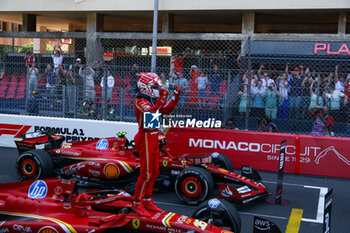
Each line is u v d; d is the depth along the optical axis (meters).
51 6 16.78
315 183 9.16
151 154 5.15
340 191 8.64
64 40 18.91
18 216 5.23
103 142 8.42
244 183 7.57
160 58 16.44
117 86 12.46
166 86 11.15
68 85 11.80
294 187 8.80
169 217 5.07
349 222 6.93
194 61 14.60
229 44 16.86
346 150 9.43
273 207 7.52
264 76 11.46
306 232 6.39
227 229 5.29
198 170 7.36
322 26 19.48
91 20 16.94
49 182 5.45
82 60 18.58
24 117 11.58
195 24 20.94
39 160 8.11
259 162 9.90
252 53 15.18
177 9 15.42
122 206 5.41
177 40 17.52
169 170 7.89
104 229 4.91
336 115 10.98
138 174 7.91
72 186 5.35
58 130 11.27
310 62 14.69
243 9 14.88
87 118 11.41
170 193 8.16
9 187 5.53
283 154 7.74
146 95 5.23
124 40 17.91
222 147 10.11
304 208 7.52
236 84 11.27
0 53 16.34
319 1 14.25
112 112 11.44
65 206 5.27
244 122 11.27
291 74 11.78
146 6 15.70
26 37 17.17
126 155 8.10
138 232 5.30
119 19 18.92
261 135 9.87
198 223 4.96
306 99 11.21
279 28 20.12
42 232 5.01
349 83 11.17
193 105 11.09
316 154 9.62
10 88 12.91
